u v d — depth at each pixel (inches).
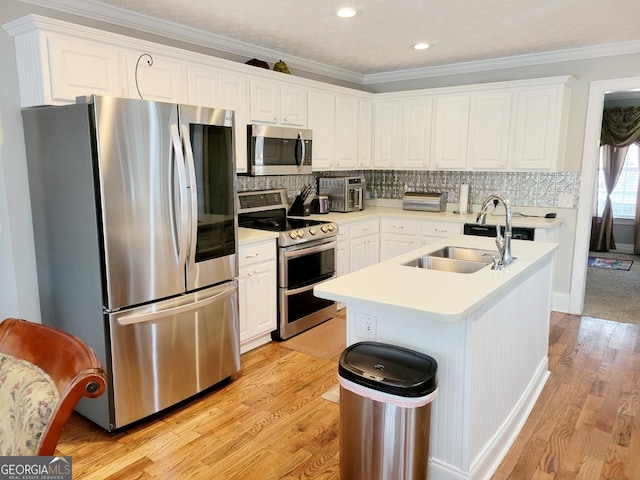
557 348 141.3
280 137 150.1
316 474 83.1
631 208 293.7
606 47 155.0
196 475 82.8
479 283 80.7
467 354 72.4
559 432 96.3
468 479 75.7
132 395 95.3
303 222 159.8
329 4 114.0
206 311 107.8
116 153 87.2
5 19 99.9
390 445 69.5
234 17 124.3
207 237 106.7
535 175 177.5
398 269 92.4
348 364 72.3
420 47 156.9
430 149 187.6
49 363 43.6
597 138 163.5
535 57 168.6
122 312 91.8
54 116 90.9
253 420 100.9
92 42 100.0
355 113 189.8
